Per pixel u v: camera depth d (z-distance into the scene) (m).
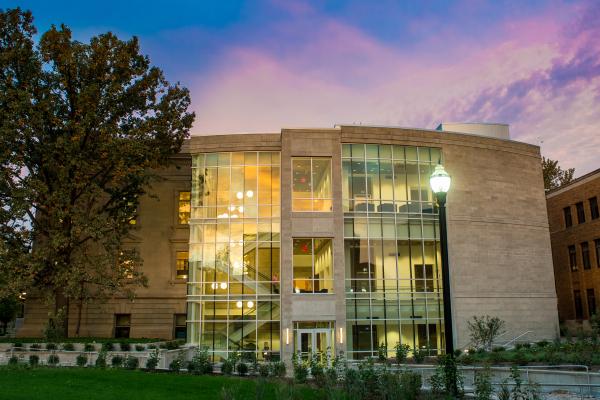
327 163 37.22
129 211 33.72
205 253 36.78
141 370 23.05
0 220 28.73
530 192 41.50
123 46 31.88
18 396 14.98
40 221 31.77
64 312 29.81
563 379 20.45
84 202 32.78
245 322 35.62
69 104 31.55
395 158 38.22
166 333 40.22
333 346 34.59
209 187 37.75
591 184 48.12
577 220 50.28
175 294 40.78
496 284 38.34
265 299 35.88
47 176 31.16
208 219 37.22
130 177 32.34
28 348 28.92
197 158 38.25
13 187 29.34
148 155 32.12
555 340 34.47
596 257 47.41
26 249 30.45
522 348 33.28
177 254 41.66
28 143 29.70
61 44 30.27
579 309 49.75
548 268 40.66
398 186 37.84
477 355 29.20
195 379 19.55
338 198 36.53
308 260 35.78
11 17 30.47
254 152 38.09
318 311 34.81
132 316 40.41
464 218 38.47
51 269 29.92
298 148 37.12
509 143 41.41
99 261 30.14
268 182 37.62
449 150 39.16
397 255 36.78
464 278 37.56
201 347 33.91
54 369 21.70
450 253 37.62
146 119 32.97
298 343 34.59
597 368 22.58
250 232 36.91
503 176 40.59
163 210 41.97
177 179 42.44
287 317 34.62
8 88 29.12
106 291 38.78
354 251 36.38
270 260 36.47
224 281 36.28
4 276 27.83
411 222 37.47
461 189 38.84
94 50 30.80
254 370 23.06
